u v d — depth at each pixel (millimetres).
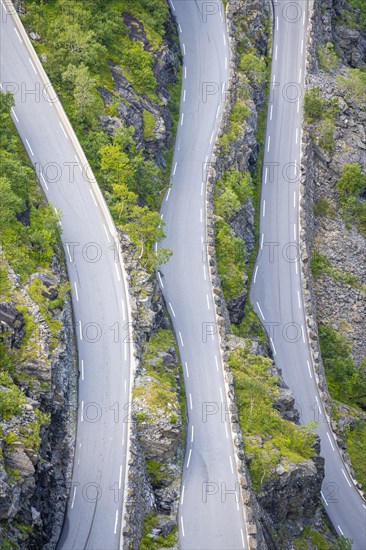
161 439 144000
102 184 170125
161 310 162500
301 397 180250
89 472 138000
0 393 128875
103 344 151125
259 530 142125
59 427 139375
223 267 179625
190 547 137125
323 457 171250
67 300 153375
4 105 169125
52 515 131750
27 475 124938
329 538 162500
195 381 158625
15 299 142375
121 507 134750
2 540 118875
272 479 150875
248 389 158625
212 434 151250
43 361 137375
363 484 175125
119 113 181250
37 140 172125
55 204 165125
